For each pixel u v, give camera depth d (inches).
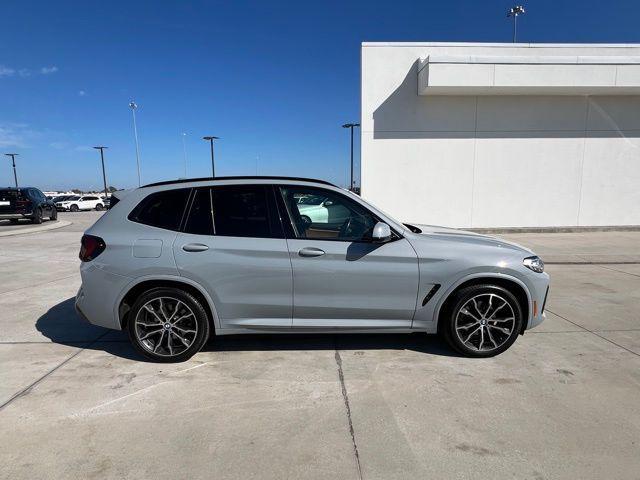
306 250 159.5
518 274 164.1
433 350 175.8
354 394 140.3
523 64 510.9
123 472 103.0
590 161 565.6
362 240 162.1
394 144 558.3
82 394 139.7
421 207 567.8
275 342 184.2
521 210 570.6
